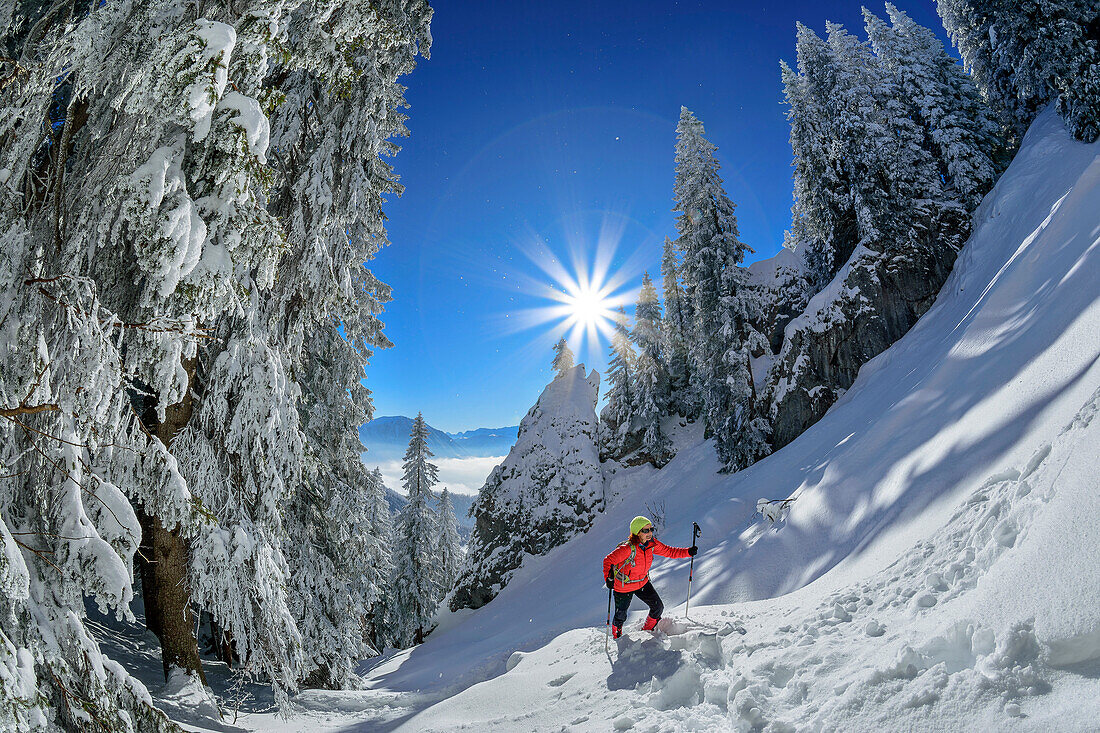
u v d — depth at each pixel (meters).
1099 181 13.52
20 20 5.47
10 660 3.40
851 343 25.56
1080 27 23.19
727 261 28.09
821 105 29.00
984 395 9.11
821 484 12.30
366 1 5.21
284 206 9.92
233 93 4.16
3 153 4.70
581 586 22.88
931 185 28.25
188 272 4.14
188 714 8.21
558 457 33.81
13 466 4.54
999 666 3.00
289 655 8.85
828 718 3.47
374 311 15.46
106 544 4.43
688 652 5.79
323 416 13.91
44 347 4.24
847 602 5.23
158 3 4.41
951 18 31.81
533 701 6.26
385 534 24.92
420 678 15.37
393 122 10.93
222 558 8.34
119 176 4.16
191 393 9.25
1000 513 4.53
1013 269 15.50
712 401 27.72
